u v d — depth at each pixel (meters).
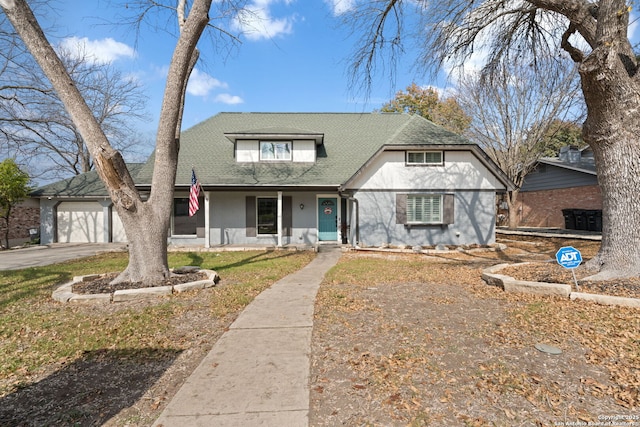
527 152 21.14
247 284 7.46
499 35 10.02
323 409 2.85
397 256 12.73
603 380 3.23
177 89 7.33
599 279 6.27
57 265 10.80
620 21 6.01
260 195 15.87
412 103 32.44
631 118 6.29
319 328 4.75
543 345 4.00
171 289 6.59
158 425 2.66
